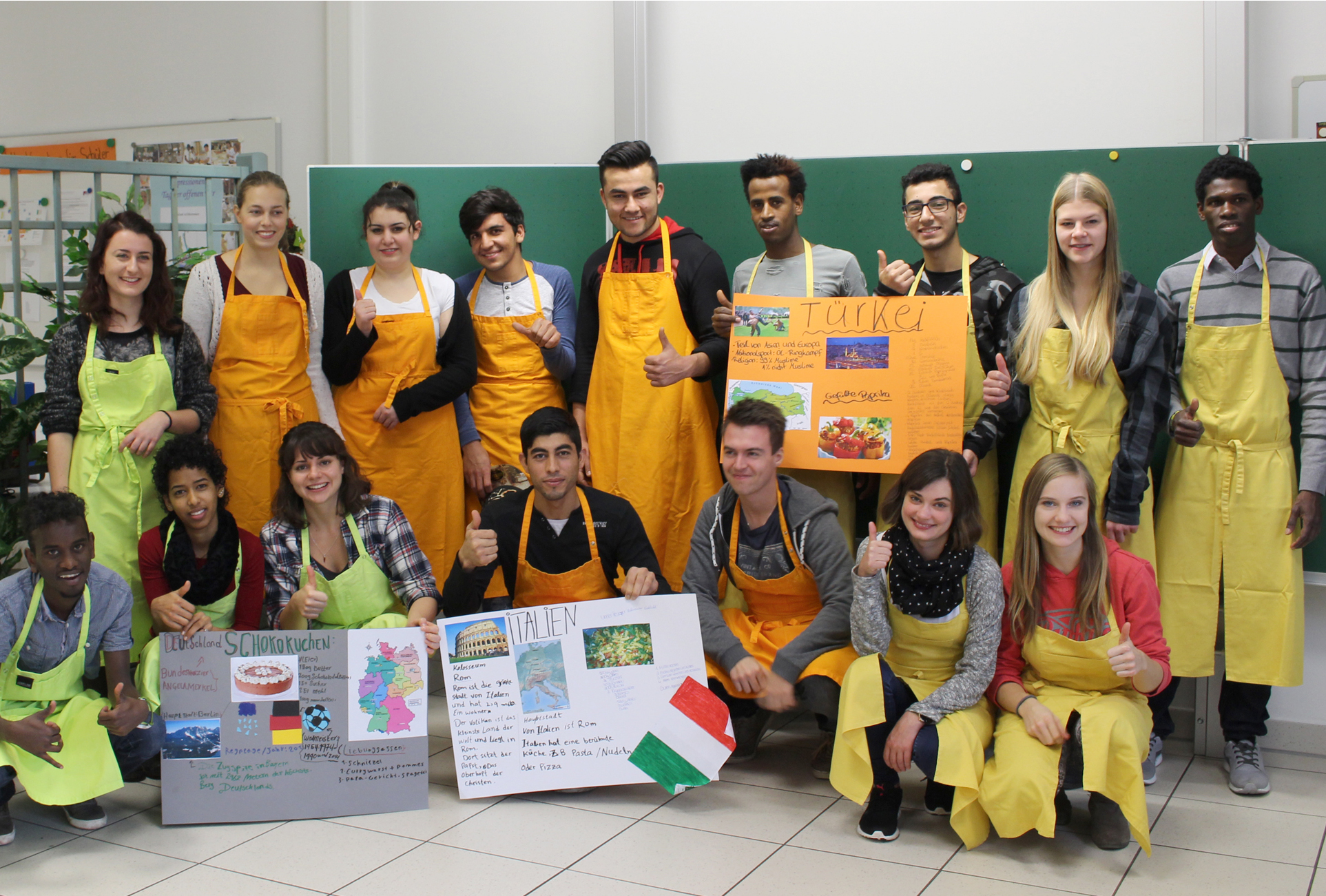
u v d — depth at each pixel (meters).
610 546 2.64
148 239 2.73
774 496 2.64
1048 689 2.33
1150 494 2.65
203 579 2.53
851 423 2.78
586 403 3.17
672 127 3.75
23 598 2.27
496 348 3.26
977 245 3.18
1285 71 3.03
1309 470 2.62
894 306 2.76
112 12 4.90
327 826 2.34
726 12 3.65
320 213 3.61
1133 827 2.10
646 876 2.08
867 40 3.49
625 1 3.69
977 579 2.31
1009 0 3.32
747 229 3.39
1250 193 2.63
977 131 3.38
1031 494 2.28
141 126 4.87
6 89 5.15
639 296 3.03
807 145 3.58
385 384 3.08
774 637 2.66
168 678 2.35
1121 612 2.29
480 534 2.54
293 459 2.51
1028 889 2.03
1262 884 2.06
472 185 3.55
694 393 3.02
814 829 2.33
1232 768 2.67
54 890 2.02
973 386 2.81
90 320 2.75
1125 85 3.21
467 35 4.08
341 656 2.41
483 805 2.46
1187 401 2.72
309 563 2.57
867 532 3.13
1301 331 2.67
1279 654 2.63
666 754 2.46
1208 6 3.04
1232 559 2.66
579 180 3.54
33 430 3.07
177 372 2.84
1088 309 2.62
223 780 2.35
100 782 2.26
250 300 2.93
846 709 2.27
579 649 2.50
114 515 2.71
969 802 2.17
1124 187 3.04
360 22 4.26
